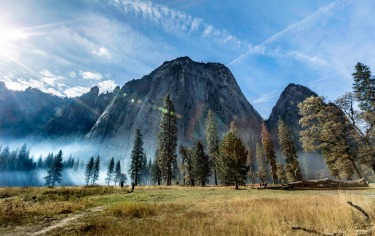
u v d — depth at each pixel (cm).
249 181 10231
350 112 2980
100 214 1416
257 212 1193
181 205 1686
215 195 2511
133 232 927
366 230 719
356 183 3159
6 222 1178
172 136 6006
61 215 1407
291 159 6059
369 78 3269
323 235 738
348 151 2988
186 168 6625
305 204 1363
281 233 801
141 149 7038
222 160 4103
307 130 3219
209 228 944
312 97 3198
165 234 876
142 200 2148
